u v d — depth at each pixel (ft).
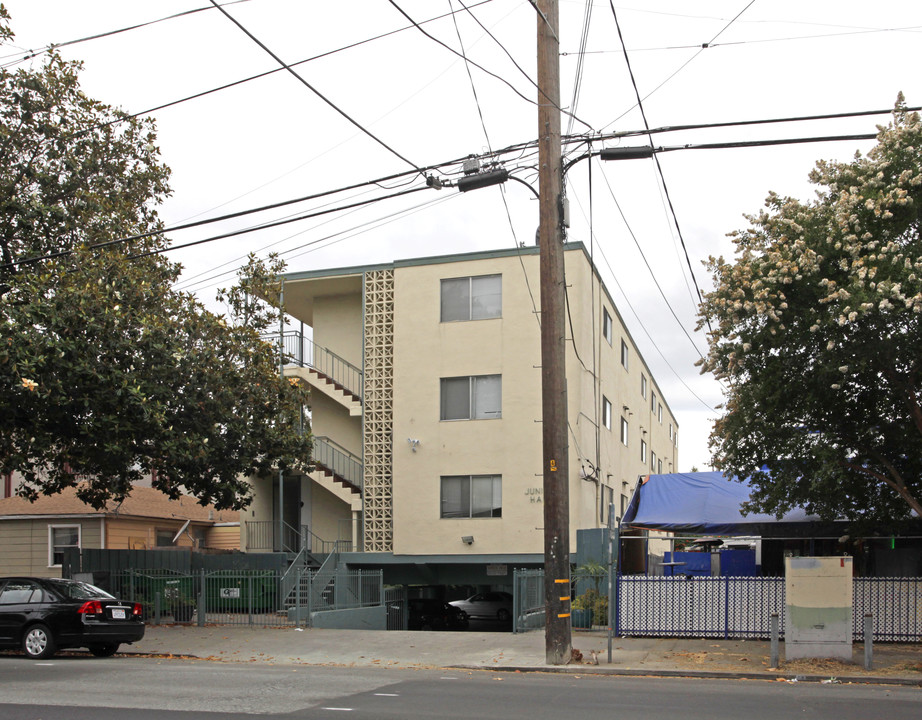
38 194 62.18
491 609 99.09
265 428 69.26
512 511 85.76
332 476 93.04
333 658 53.21
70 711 32.12
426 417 89.51
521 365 87.51
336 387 94.58
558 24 50.47
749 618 59.67
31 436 59.21
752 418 51.11
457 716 31.35
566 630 48.98
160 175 70.74
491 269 89.76
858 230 44.73
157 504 113.39
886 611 56.75
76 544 100.12
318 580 73.51
